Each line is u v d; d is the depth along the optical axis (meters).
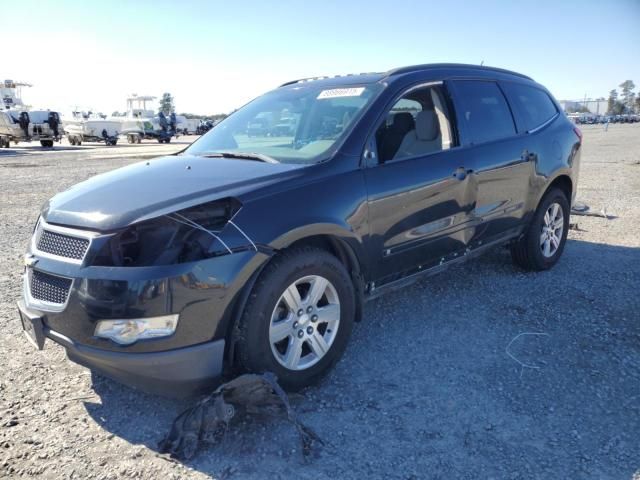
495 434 2.87
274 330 3.05
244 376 2.83
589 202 9.62
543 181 5.15
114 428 2.98
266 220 2.98
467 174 4.24
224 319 2.86
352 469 2.62
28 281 3.12
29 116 35.53
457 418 3.02
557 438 2.83
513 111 5.00
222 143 4.27
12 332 4.20
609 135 40.06
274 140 3.98
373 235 3.57
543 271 5.53
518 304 4.65
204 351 2.81
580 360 3.65
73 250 2.87
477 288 5.05
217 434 2.85
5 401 3.24
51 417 3.08
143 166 3.82
